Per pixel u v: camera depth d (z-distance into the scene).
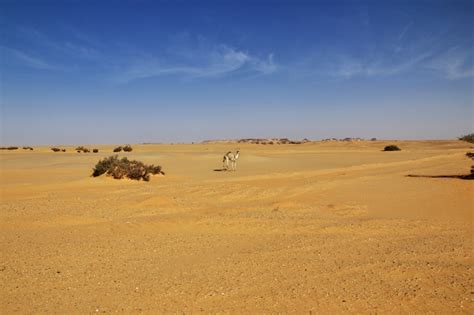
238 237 11.76
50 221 13.92
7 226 13.27
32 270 8.87
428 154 64.31
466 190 21.42
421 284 7.89
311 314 6.61
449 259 9.54
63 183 25.08
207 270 8.80
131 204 17.28
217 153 63.12
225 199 19.09
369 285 7.86
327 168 37.88
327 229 12.62
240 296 7.35
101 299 7.27
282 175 30.55
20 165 40.84
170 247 10.70
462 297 7.24
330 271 8.69
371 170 35.09
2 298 7.36
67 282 8.13
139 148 94.94
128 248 10.59
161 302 7.11
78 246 10.79
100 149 91.38
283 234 12.09
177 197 19.45
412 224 13.34
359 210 16.03
